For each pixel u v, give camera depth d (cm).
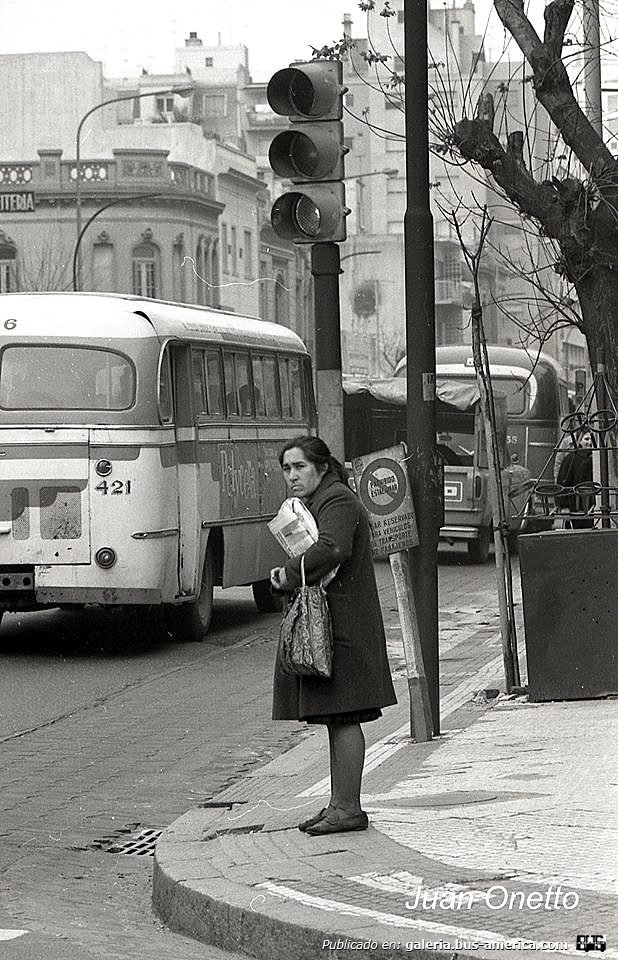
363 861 936
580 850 932
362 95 12988
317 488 1024
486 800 1097
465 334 10075
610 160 1861
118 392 2133
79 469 2117
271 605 2717
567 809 1051
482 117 1897
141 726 1628
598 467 1877
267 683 1920
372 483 1387
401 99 1977
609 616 1571
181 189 8981
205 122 11931
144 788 1330
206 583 2350
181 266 9012
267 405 2652
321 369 1309
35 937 890
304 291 11162
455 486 3647
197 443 2283
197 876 930
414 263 1413
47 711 1722
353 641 1013
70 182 8925
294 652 1000
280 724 1634
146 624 2536
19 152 10162
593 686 1573
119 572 2117
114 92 10325
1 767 1421
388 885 877
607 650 1573
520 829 996
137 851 1133
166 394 2181
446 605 2756
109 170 8894
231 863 955
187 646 2277
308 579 1005
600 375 1753
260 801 1188
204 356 2353
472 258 1670
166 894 932
